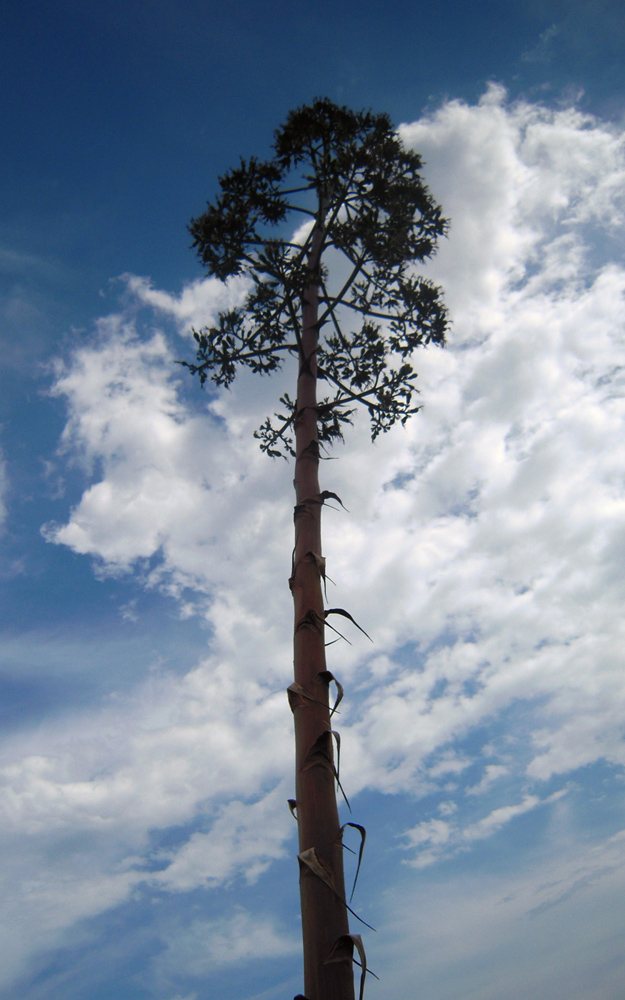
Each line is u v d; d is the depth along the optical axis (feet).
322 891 14.47
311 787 16.06
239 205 29.09
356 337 30.04
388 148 28.84
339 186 28.25
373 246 26.66
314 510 21.45
